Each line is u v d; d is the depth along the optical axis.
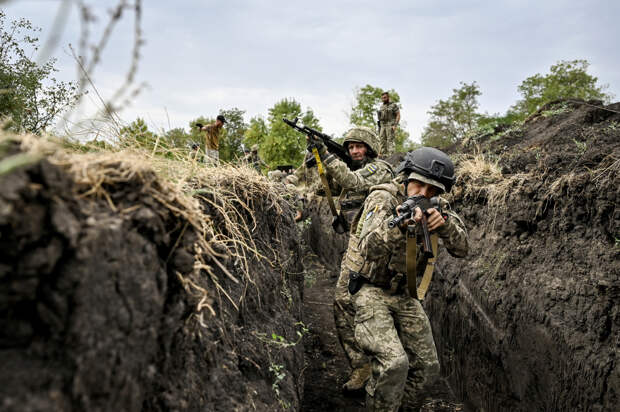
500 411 2.80
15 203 0.71
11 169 0.72
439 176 2.47
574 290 2.35
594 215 2.43
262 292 2.39
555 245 2.68
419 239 2.49
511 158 4.19
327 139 3.73
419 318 2.62
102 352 0.84
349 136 3.69
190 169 1.73
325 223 8.47
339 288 3.44
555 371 2.31
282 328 2.55
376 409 2.43
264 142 19.56
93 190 0.94
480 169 4.15
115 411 0.88
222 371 1.58
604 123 3.97
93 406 0.81
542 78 25.56
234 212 2.11
